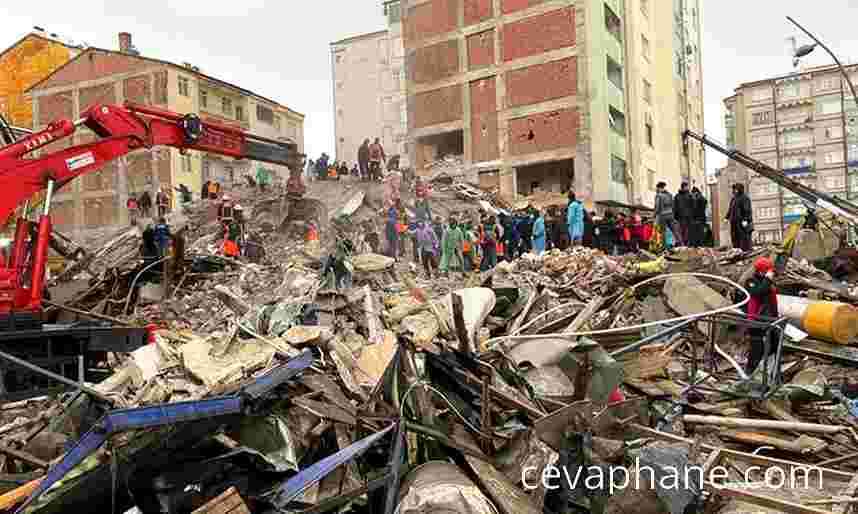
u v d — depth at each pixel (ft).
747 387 22.33
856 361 25.27
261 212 70.28
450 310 25.79
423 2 124.26
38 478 14.17
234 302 33.19
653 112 134.41
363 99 188.65
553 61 109.91
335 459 12.98
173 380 17.51
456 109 120.57
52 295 43.73
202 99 145.28
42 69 155.22
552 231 59.93
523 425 16.31
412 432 15.02
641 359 24.16
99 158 26.32
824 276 39.27
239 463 13.60
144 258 46.37
